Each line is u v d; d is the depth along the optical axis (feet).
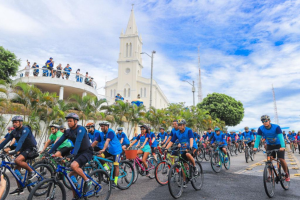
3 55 54.65
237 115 135.44
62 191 13.84
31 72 57.31
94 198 16.11
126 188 20.24
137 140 25.61
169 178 16.55
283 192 18.58
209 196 17.56
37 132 37.78
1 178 13.44
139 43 170.09
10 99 37.35
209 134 42.50
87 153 14.90
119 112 53.26
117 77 161.27
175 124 21.40
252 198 16.96
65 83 60.34
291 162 36.42
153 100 154.40
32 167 18.10
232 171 28.94
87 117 45.09
